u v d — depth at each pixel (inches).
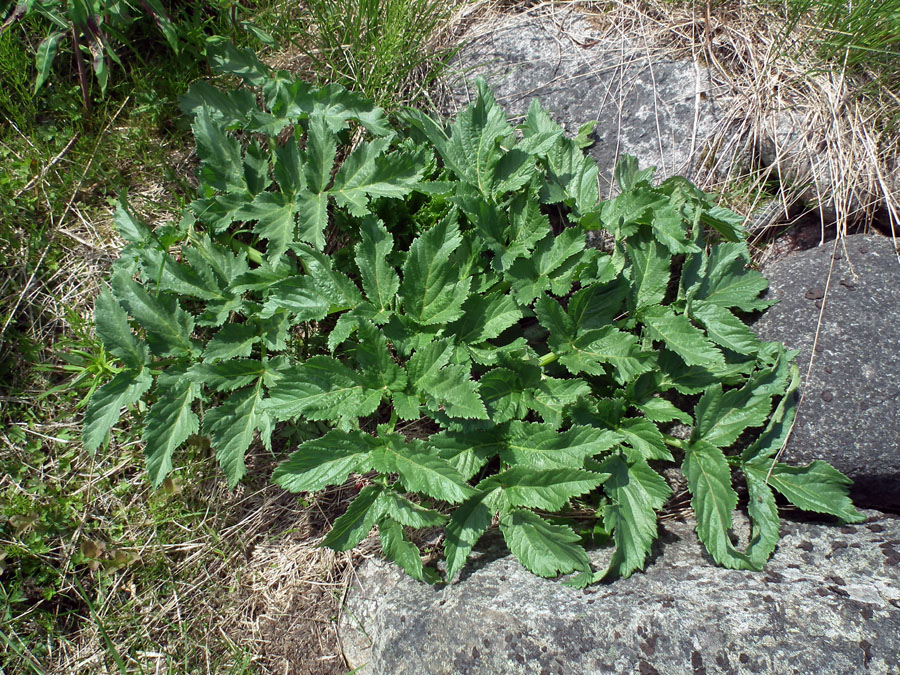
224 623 95.1
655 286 93.8
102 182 111.8
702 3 112.7
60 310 104.3
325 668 91.4
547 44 114.7
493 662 76.1
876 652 69.7
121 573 96.0
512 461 86.3
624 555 81.9
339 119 101.1
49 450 99.9
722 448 94.5
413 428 103.3
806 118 104.3
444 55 117.0
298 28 115.4
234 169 96.1
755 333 96.8
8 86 110.8
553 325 89.5
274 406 81.7
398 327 88.6
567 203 98.1
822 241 105.0
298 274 93.0
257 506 101.0
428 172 98.0
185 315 92.7
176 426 88.4
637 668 71.8
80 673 90.5
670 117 108.5
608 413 88.4
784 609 74.0
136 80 112.4
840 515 85.8
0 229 104.6
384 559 95.8
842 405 88.7
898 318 91.2
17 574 93.0
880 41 105.0
